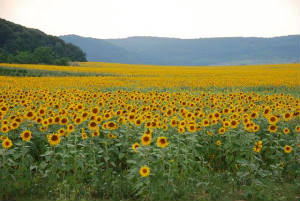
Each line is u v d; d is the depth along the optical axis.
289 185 6.70
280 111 10.40
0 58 96.25
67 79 33.81
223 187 6.63
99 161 7.25
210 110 11.96
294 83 30.23
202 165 7.73
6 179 6.05
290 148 7.16
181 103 11.80
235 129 8.73
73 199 5.76
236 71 56.56
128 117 7.71
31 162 6.90
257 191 6.11
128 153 7.50
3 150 6.27
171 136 7.68
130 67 77.50
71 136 7.55
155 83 29.30
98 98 14.87
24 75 45.25
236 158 7.51
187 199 6.00
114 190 6.08
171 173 6.31
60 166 6.46
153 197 5.68
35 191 6.11
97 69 58.66
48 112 10.42
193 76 44.09
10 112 10.61
